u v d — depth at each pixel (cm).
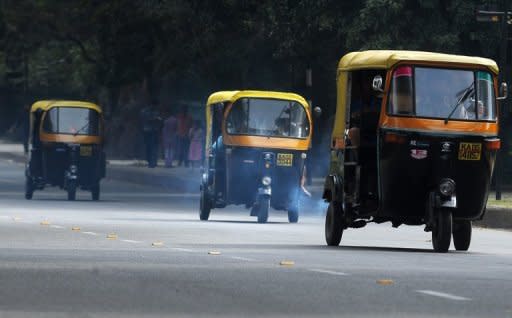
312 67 8038
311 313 2206
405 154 3803
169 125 9988
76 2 11469
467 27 7088
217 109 5578
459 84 3881
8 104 16938
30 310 2186
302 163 5488
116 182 9144
